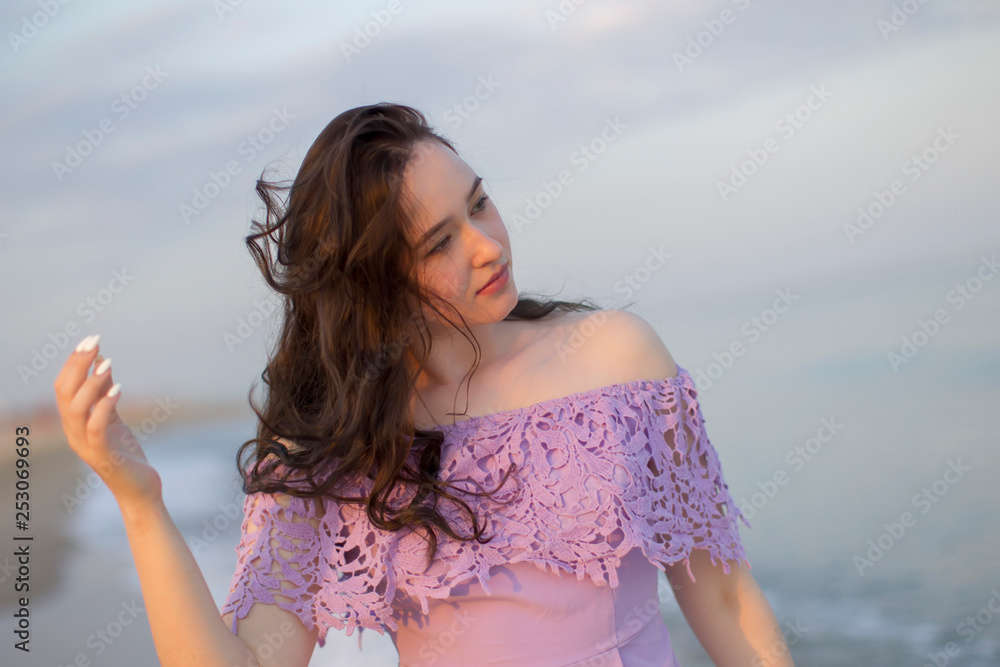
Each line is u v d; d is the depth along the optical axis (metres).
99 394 1.17
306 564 1.56
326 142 1.57
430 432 1.56
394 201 1.44
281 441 1.65
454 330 1.62
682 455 1.58
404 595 1.54
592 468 1.48
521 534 1.47
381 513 1.50
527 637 1.47
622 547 1.43
